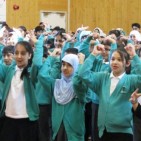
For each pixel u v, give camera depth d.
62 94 3.91
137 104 3.20
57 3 13.95
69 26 13.86
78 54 4.59
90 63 3.59
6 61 4.66
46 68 4.00
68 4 13.94
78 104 3.90
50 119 4.71
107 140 3.46
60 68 4.39
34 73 3.78
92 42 5.22
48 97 4.68
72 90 3.90
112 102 3.42
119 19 12.73
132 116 3.45
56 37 6.39
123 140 3.41
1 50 5.43
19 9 13.34
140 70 3.49
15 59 3.80
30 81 3.75
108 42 4.64
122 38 5.94
